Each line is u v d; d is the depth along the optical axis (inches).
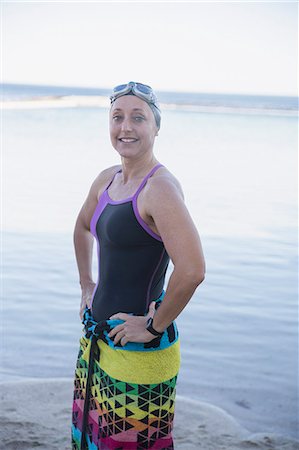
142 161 88.2
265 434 136.2
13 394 148.2
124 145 87.0
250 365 179.3
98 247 92.3
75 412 94.6
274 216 398.3
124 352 84.5
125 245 86.2
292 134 1190.3
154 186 82.8
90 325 90.0
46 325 204.4
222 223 371.2
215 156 743.7
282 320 218.4
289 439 134.3
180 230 79.4
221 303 232.8
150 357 84.4
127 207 85.4
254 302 236.1
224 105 2608.3
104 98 2878.9
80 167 587.5
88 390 90.0
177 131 1171.9
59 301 228.7
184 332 202.7
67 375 166.1
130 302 87.7
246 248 316.2
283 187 522.6
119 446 85.7
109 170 100.0
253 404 155.3
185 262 78.2
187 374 171.6
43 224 349.4
